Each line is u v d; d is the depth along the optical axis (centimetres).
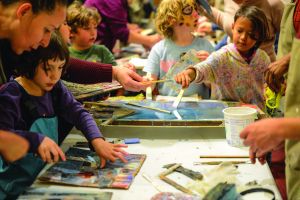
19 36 111
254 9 177
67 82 176
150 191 112
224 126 149
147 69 215
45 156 114
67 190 112
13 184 119
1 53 125
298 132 93
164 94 207
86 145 144
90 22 237
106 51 248
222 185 106
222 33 329
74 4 249
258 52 179
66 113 145
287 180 118
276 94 171
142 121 153
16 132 117
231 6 232
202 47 216
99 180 117
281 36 156
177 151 138
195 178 117
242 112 147
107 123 153
